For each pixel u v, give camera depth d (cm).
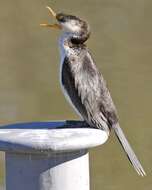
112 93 1847
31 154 583
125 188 1336
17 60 2148
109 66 2081
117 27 2500
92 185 1342
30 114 1725
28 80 1959
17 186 592
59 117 1714
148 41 2372
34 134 598
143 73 2017
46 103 1788
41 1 2664
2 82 1936
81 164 597
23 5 2623
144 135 1571
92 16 2603
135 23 2533
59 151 576
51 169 587
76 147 579
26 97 1822
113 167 1416
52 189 588
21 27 2453
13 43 2312
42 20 2512
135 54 2220
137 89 1877
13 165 591
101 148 1477
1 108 1744
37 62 2123
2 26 2466
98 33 2436
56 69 2056
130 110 1727
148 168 1405
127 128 1616
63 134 598
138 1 2683
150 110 1727
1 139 581
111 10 2638
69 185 592
